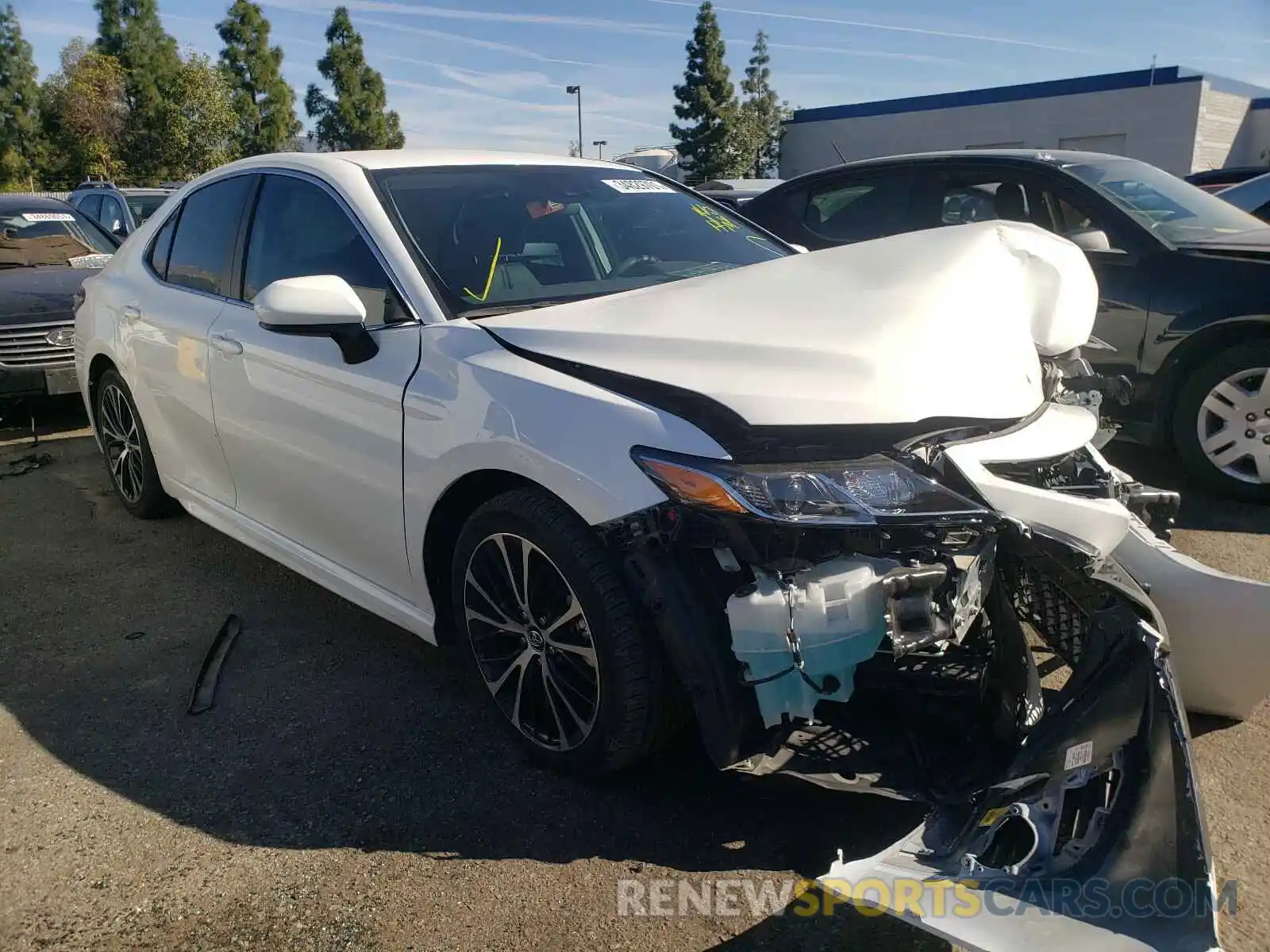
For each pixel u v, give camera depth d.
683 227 3.63
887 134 33.22
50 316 6.28
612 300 2.76
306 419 3.14
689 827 2.46
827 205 6.31
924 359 2.26
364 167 3.31
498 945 2.11
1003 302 2.54
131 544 4.51
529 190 3.45
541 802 2.57
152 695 3.18
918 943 2.08
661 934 2.13
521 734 2.70
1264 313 4.38
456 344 2.69
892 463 2.11
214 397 3.65
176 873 2.35
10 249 7.62
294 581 4.08
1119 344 4.84
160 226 4.35
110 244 8.34
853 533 2.11
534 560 2.52
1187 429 4.74
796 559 2.09
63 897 2.28
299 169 3.47
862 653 2.04
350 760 2.79
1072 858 1.80
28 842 2.47
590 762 2.52
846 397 2.15
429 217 3.13
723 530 2.13
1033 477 2.41
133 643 3.54
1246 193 7.88
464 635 2.80
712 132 40.31
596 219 3.46
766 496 2.05
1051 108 29.36
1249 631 2.51
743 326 2.39
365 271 3.06
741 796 2.56
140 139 44.53
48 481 5.54
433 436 2.66
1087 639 2.18
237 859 2.39
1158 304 4.67
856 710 2.39
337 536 3.21
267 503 3.58
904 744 2.29
